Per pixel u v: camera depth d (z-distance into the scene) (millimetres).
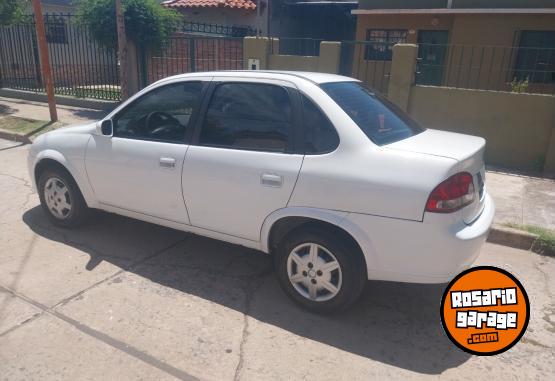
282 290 3799
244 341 3168
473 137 3865
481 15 12258
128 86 12297
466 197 3094
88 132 4441
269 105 3557
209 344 3123
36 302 3527
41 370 2826
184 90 3973
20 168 7184
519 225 5090
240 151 3580
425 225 2959
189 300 3641
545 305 3760
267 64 10141
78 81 15156
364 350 3131
